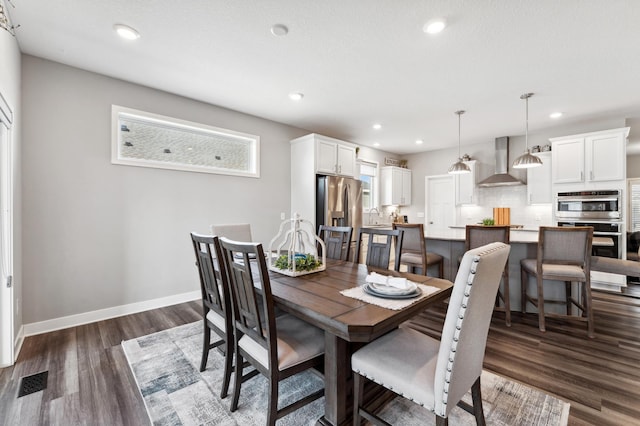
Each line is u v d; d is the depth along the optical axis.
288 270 1.98
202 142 3.81
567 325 2.83
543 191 4.87
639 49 2.46
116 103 3.05
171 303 3.43
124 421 1.55
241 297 1.53
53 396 1.75
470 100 3.63
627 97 3.51
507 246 1.25
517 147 5.38
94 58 2.66
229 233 2.86
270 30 2.23
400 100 3.64
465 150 6.12
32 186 2.61
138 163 3.21
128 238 3.14
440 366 1.09
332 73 2.93
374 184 6.44
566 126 4.73
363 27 2.18
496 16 2.05
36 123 2.62
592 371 2.03
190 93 3.43
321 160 4.45
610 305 3.42
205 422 1.55
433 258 3.37
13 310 2.14
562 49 2.46
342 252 2.70
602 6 1.93
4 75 1.96
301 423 1.54
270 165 4.45
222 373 2.01
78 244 2.85
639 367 2.08
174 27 2.20
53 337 2.55
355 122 4.55
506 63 2.71
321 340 1.55
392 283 1.55
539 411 1.62
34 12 2.03
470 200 5.80
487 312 1.23
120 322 2.90
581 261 2.60
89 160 2.90
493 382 1.89
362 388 1.40
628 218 6.70
